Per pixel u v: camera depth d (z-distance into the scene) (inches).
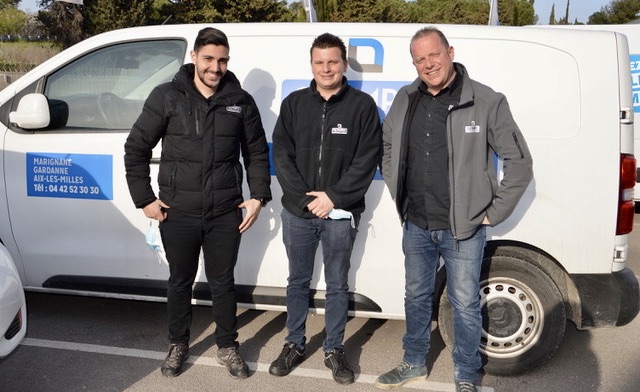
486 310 135.9
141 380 135.1
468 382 123.8
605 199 131.0
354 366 143.5
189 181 124.1
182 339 136.9
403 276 139.3
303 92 126.0
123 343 153.8
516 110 132.3
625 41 133.5
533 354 135.1
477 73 134.2
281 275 143.6
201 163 123.8
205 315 170.9
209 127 123.2
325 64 118.5
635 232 288.4
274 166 128.8
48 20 1002.1
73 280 152.5
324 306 142.6
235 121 125.2
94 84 150.3
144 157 124.1
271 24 144.9
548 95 131.8
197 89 123.8
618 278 133.3
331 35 120.4
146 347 151.9
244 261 144.7
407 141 119.8
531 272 132.4
